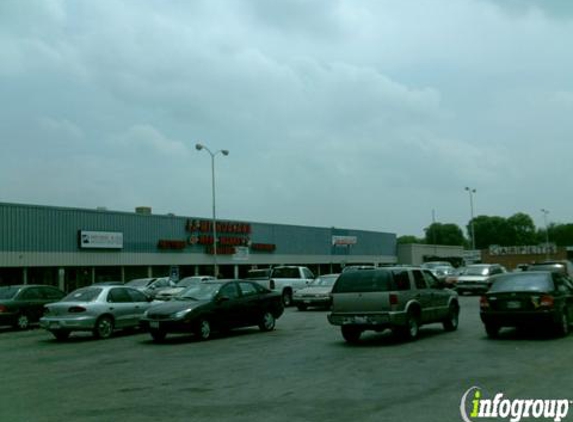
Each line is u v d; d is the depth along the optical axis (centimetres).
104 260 4347
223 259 5444
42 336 2081
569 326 1694
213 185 4825
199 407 884
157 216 4812
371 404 867
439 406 847
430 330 1859
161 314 1784
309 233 6631
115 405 917
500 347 1429
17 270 3803
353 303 1594
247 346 1622
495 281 1666
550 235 16475
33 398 991
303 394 954
